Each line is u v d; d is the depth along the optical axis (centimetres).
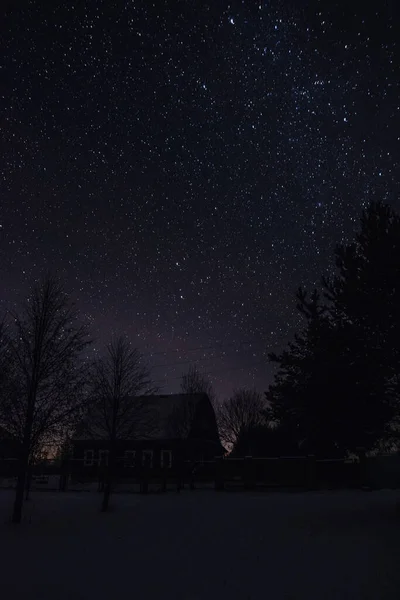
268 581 754
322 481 2800
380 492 2412
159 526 1388
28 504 1977
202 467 3706
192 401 4047
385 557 873
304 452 3906
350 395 1486
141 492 2800
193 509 1836
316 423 1527
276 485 2858
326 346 1570
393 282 1505
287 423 1677
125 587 729
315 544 1041
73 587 726
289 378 1627
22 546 1053
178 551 1009
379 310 1468
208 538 1171
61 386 1546
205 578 780
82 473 3538
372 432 1520
